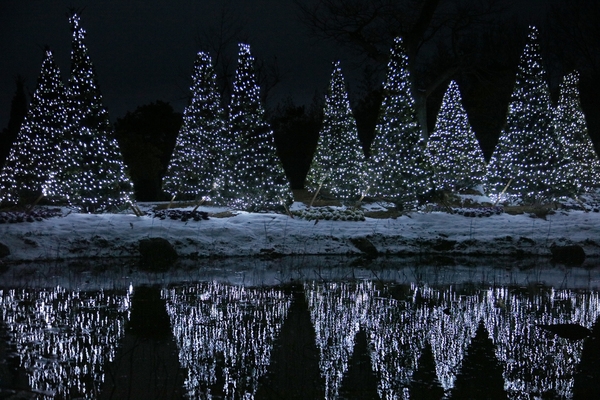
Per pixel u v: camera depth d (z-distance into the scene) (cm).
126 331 872
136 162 3344
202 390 634
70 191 2130
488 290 1288
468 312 1038
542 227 2250
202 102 2580
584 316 1016
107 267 1652
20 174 2302
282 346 801
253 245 2027
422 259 1959
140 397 611
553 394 641
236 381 662
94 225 1969
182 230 2022
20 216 1920
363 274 1551
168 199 3675
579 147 2964
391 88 2450
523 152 2484
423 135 3134
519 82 2517
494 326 934
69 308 1033
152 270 1599
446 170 2941
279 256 1994
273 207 2341
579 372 712
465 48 4050
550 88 4378
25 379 659
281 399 612
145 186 3728
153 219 2086
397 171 2405
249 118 2300
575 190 2489
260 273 1553
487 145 4331
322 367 716
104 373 682
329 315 998
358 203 2528
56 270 1571
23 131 2345
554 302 1143
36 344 797
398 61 2456
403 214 2402
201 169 2539
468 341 841
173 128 4378
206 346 797
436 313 1025
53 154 2256
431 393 637
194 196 2778
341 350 788
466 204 2778
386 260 1922
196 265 1734
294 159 4259
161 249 1839
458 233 2208
